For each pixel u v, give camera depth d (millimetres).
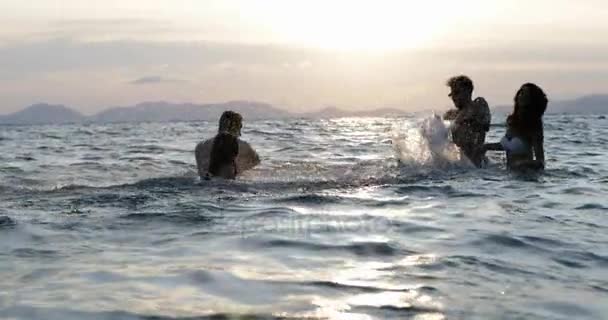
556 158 10992
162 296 2914
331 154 12680
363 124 42406
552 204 5766
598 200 6008
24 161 12047
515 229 4582
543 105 8250
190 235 4309
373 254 3779
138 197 6074
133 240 4164
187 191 6492
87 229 4523
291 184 6996
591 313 2719
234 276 3262
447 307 2768
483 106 8500
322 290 3025
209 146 7664
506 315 2672
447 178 7547
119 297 2891
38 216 5035
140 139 21688
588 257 3771
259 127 34938
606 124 35656
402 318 2621
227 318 2607
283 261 3592
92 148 16500
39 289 3012
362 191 6484
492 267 3492
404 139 8766
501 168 8461
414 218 4988
